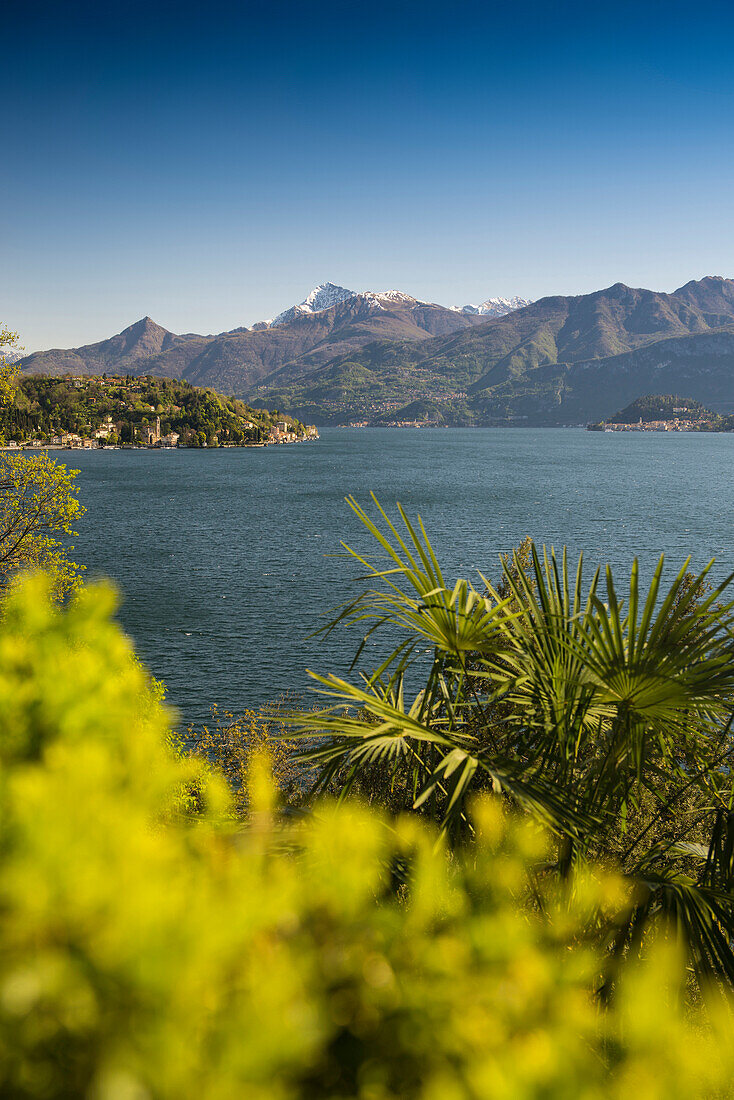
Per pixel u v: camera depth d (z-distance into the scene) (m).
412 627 4.69
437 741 4.00
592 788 4.44
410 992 1.42
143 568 70.00
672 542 83.75
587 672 4.23
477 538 86.25
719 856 4.20
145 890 1.26
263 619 50.69
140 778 1.76
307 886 1.61
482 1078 1.15
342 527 96.19
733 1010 1.62
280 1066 1.24
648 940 3.30
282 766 11.24
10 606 2.11
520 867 1.98
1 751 1.73
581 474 177.25
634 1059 1.30
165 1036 1.14
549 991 1.44
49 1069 1.17
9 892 1.23
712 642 3.79
